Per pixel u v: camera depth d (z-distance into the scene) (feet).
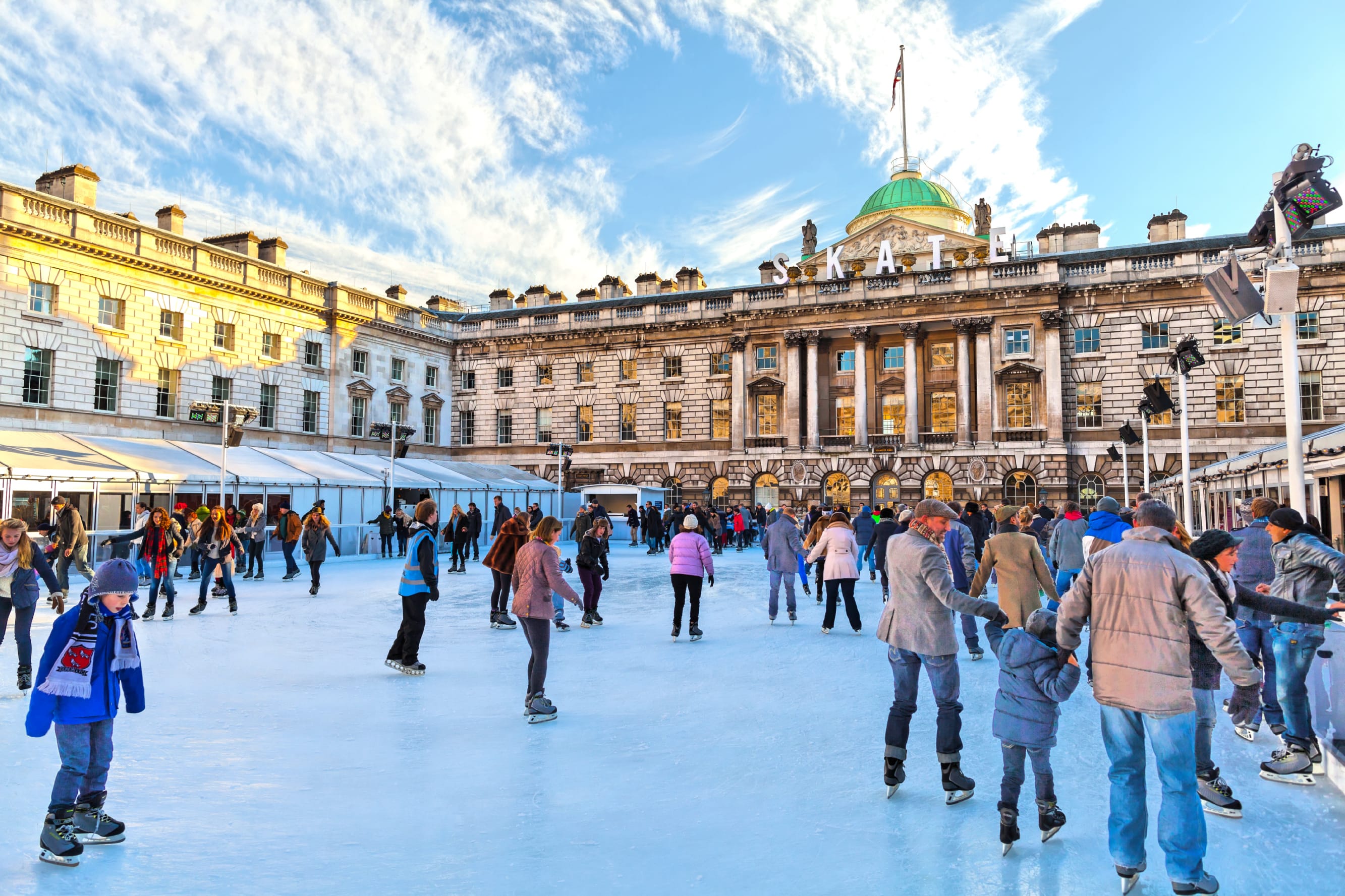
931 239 183.83
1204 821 16.22
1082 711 30.96
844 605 60.13
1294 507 37.45
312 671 37.55
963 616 41.68
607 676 36.50
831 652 42.14
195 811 20.67
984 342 159.33
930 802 21.49
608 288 203.21
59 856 17.63
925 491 162.30
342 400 165.78
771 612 52.29
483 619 54.65
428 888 16.56
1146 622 16.46
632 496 172.86
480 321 200.54
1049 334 155.22
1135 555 16.88
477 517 111.65
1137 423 150.82
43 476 88.53
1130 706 16.31
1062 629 17.69
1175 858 15.97
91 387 123.03
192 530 60.70
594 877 17.07
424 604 37.19
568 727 28.35
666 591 72.13
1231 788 21.86
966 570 42.09
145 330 130.72
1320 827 19.53
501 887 16.62
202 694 32.96
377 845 18.71
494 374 197.98
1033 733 18.15
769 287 176.76
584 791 22.15
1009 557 32.83
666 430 183.11
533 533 30.53
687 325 182.60
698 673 37.09
